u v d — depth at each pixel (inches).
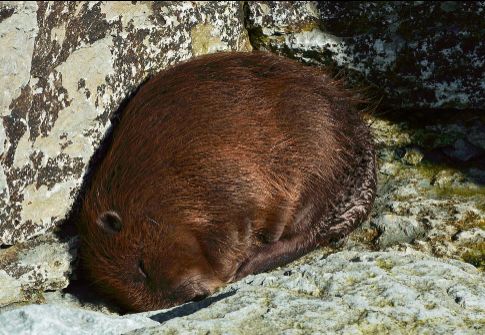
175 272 606.2
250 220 623.2
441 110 713.0
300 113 638.5
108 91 603.2
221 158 608.1
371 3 693.9
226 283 624.4
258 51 674.8
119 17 599.8
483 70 682.2
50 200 581.3
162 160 599.5
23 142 547.5
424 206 661.9
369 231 657.6
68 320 475.5
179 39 648.4
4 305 564.7
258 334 462.3
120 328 480.4
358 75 713.6
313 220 647.1
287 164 629.6
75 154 591.2
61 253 582.6
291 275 536.1
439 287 514.3
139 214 594.9
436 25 685.3
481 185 677.9
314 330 464.8
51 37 551.2
